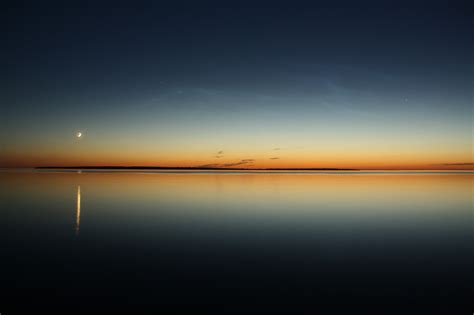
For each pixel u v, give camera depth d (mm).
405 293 5879
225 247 8875
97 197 20500
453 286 6191
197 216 13750
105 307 5309
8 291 5883
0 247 8781
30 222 12266
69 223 12148
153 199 19719
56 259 7738
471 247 8961
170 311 5191
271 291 5961
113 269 7062
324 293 5875
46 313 5098
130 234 10422
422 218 13461
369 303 5496
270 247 8922
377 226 11852
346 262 7633
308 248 8797
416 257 8023
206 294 5812
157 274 6789
